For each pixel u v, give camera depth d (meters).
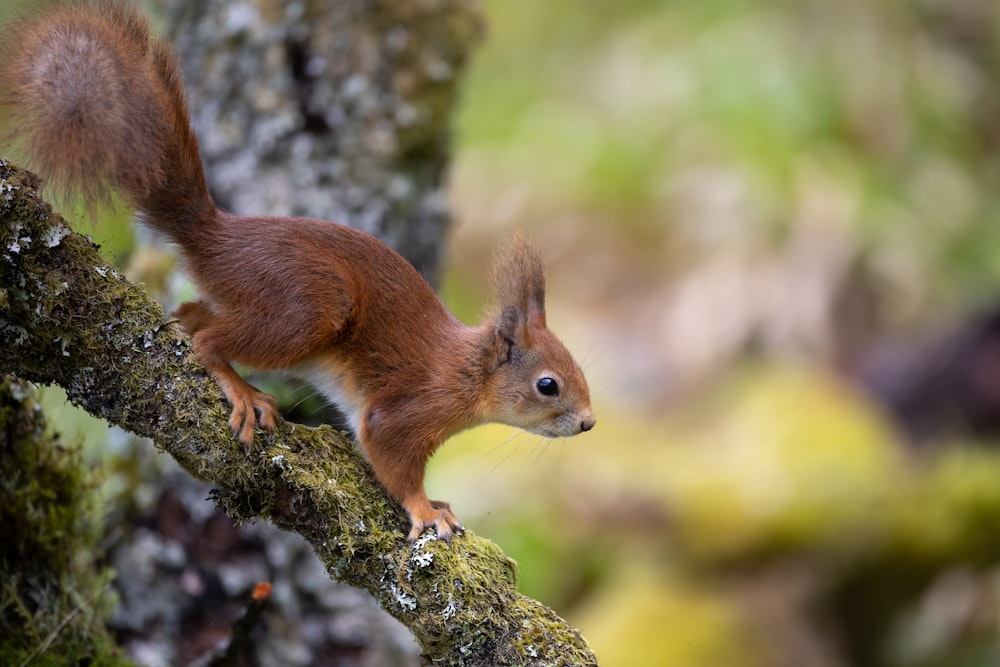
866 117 20.48
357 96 9.71
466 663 6.00
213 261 6.61
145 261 9.14
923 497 15.50
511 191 20.92
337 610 9.02
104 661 7.09
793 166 19.78
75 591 7.02
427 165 10.27
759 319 18.47
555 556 14.34
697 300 18.77
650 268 20.11
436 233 10.32
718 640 13.80
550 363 7.68
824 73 20.72
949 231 19.89
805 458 15.95
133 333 5.79
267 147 9.58
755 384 17.64
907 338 18.66
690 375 18.11
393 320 7.11
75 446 7.26
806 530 15.13
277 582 8.86
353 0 9.66
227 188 9.61
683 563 15.00
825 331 18.33
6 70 6.17
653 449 16.59
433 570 6.04
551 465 15.48
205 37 9.62
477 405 7.41
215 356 6.40
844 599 15.06
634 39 22.50
